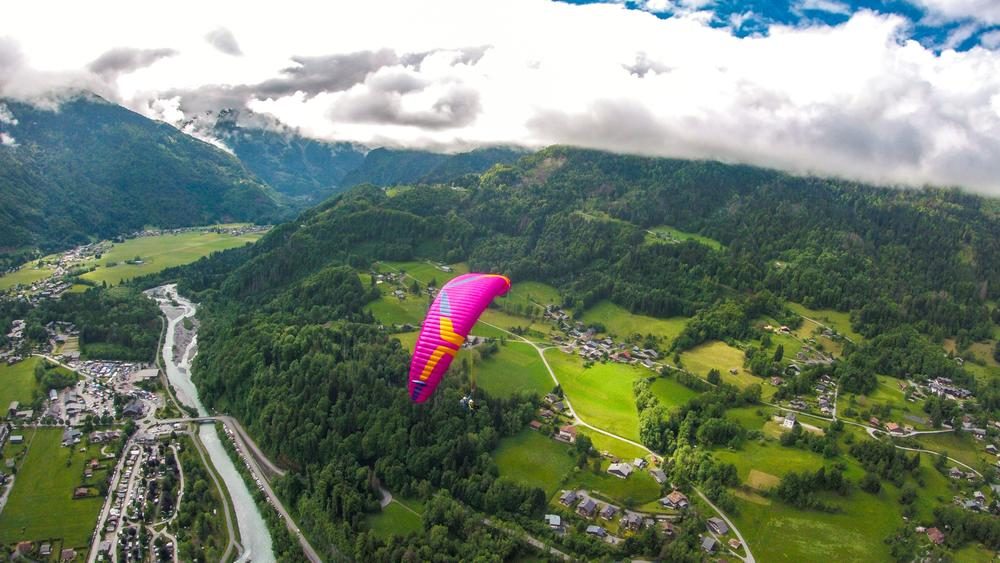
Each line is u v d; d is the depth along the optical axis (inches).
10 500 7199.8
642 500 7194.9
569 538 6481.3
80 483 7544.3
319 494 7239.2
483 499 7032.5
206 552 6663.4
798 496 7116.1
